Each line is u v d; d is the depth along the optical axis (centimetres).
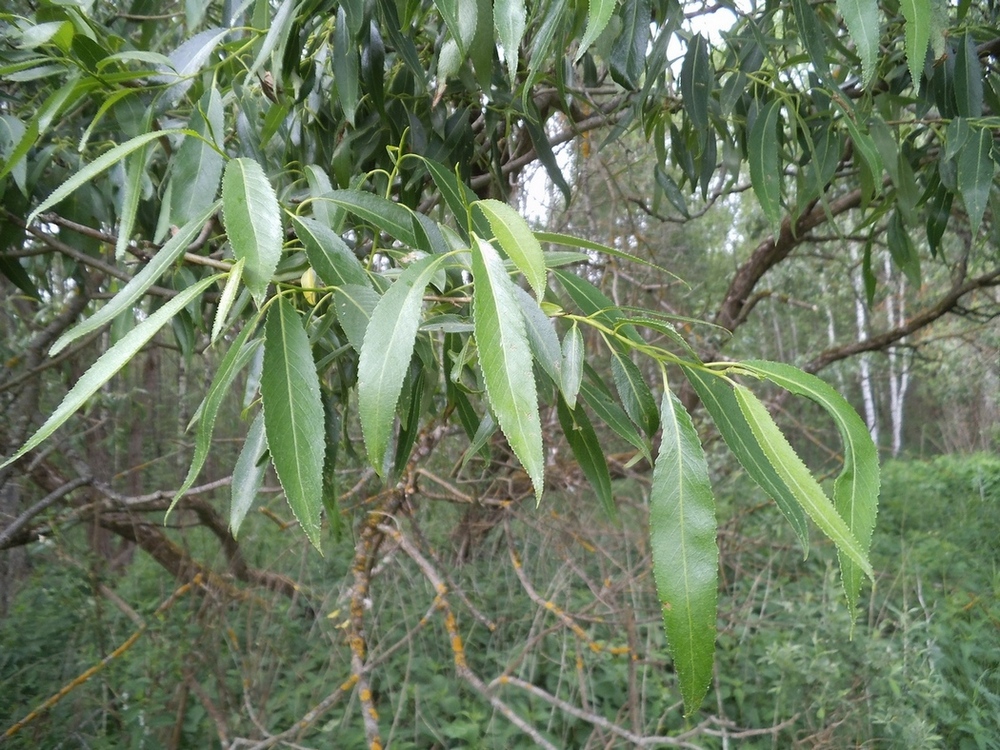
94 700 123
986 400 419
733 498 181
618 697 128
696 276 223
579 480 132
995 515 263
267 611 125
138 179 37
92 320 29
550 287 51
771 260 171
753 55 74
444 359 51
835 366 290
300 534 130
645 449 36
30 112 69
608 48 61
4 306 118
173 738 111
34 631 142
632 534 134
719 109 83
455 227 98
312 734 115
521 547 144
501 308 24
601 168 134
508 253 25
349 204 39
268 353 28
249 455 40
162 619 126
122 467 188
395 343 26
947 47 73
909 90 92
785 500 29
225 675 123
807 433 150
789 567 182
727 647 146
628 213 135
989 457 354
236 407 158
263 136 56
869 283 111
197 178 41
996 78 81
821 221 157
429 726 115
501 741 117
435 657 138
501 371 23
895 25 81
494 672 133
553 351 32
